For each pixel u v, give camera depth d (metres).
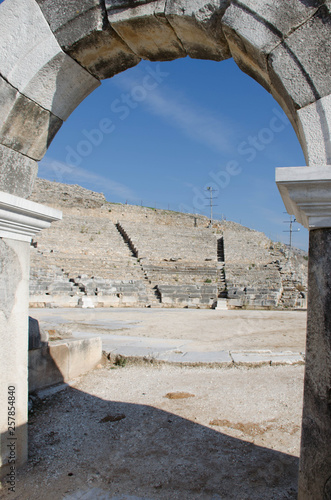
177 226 46.50
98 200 43.97
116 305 24.61
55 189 41.22
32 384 5.92
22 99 3.71
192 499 3.36
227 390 6.38
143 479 3.68
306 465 2.81
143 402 5.83
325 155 2.86
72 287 24.19
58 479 3.66
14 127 3.79
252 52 3.18
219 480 3.67
